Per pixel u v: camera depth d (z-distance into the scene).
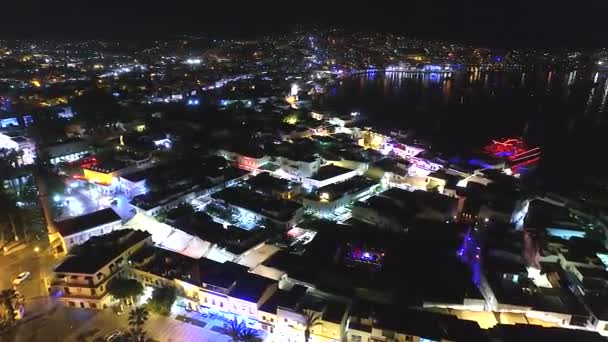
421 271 106.62
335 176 163.50
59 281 96.00
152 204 135.62
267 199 140.88
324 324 83.81
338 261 108.50
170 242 117.56
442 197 144.50
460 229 125.88
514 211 141.50
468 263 114.50
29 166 162.38
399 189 151.62
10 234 123.06
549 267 109.62
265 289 92.69
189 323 91.69
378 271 105.00
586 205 151.25
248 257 112.38
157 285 98.81
